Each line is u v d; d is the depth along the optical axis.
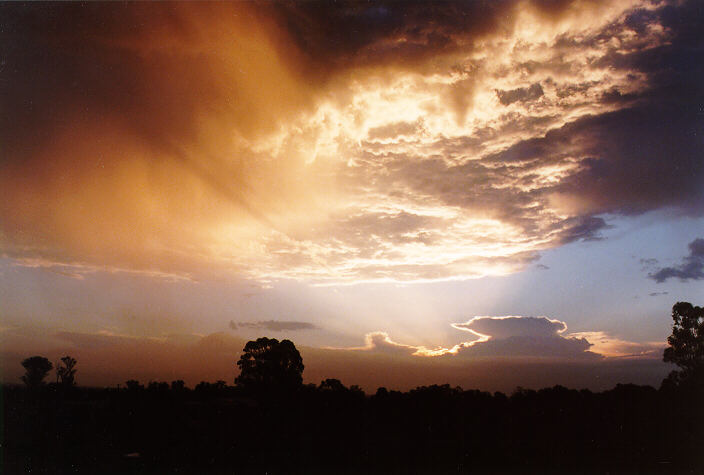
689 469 16.70
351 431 19.23
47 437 17.44
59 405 19.30
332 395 21.28
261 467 16.61
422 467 16.94
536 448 18.45
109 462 16.58
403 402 20.84
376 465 17.09
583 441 18.81
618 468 16.77
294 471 16.28
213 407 20.00
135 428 18.44
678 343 21.95
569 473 16.28
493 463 17.38
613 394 20.86
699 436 18.62
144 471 15.99
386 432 19.38
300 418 19.80
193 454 17.47
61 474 15.38
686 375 21.55
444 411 20.30
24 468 15.70
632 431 19.02
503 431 19.39
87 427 18.23
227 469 16.38
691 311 22.05
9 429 17.67
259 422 19.28
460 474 16.20
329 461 17.42
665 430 19.00
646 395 20.77
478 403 20.86
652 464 17.25
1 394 19.69
